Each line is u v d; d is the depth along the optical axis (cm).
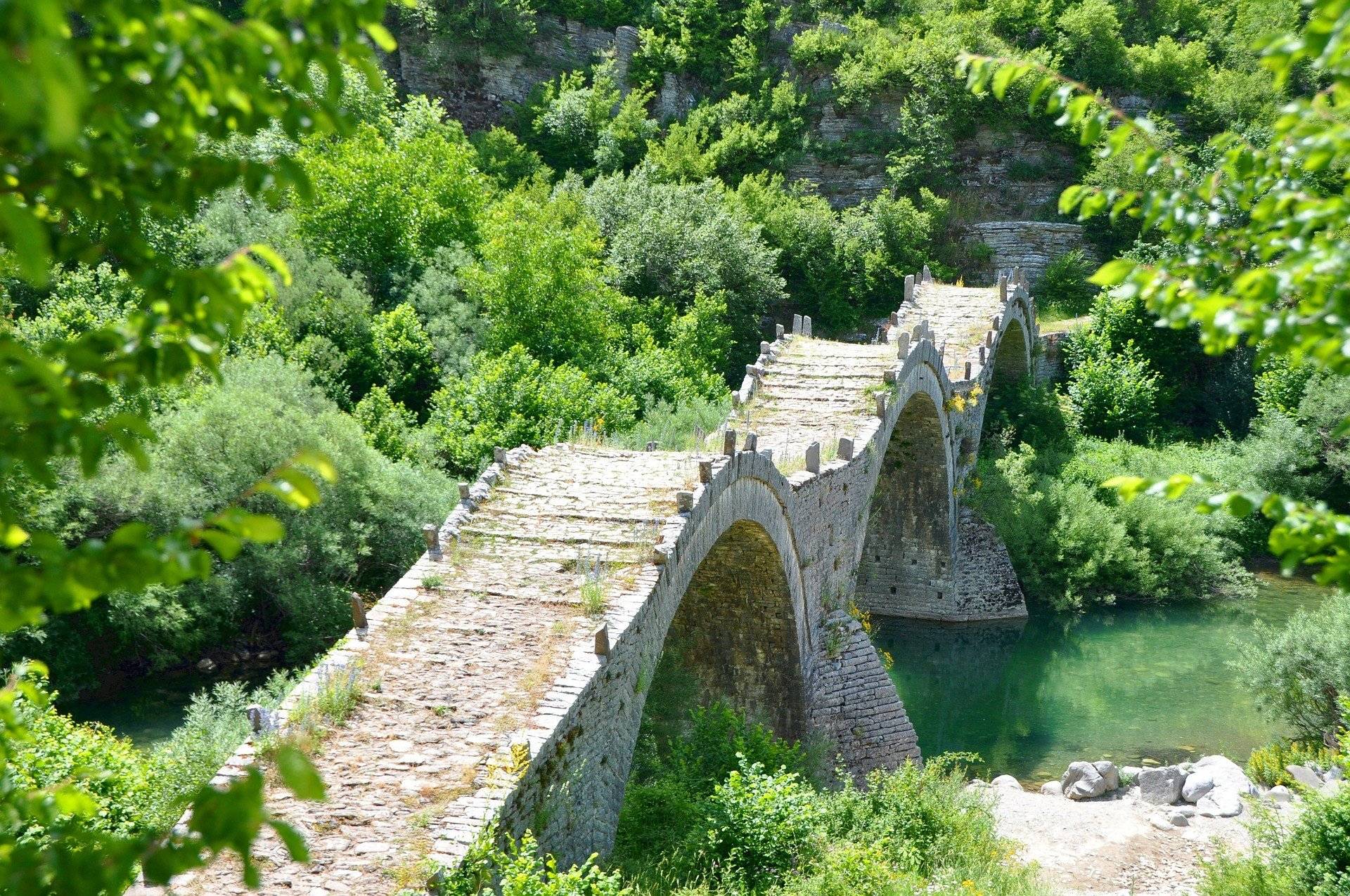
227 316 376
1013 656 3316
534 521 1645
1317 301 468
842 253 6062
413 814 1063
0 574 318
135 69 320
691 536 1633
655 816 1524
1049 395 4925
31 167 340
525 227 3906
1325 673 2280
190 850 323
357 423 2920
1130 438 5034
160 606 2412
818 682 2223
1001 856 1716
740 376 5041
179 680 2586
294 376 2914
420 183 4484
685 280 4931
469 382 3300
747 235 5353
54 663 2417
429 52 6712
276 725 1193
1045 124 6712
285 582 2570
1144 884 1767
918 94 6875
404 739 1179
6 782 420
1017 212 6656
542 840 1174
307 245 4069
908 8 7788
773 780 1553
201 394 2736
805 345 3072
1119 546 3803
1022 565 3831
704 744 1973
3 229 265
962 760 2533
